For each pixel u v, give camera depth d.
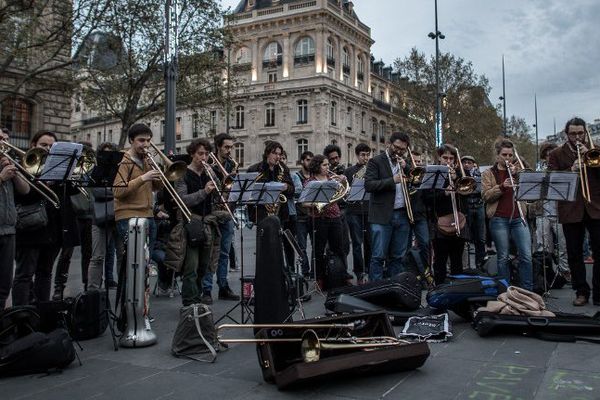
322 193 7.08
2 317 4.37
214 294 7.82
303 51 50.75
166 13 12.69
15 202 5.37
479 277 6.00
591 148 6.60
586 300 6.65
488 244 11.91
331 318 4.23
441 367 4.12
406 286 5.90
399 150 6.83
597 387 3.59
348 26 52.97
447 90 37.03
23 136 24.50
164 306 7.04
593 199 6.52
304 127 49.91
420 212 7.25
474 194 9.48
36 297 5.85
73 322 5.16
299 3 50.25
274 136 51.22
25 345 4.05
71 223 6.11
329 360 3.62
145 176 5.45
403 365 3.89
